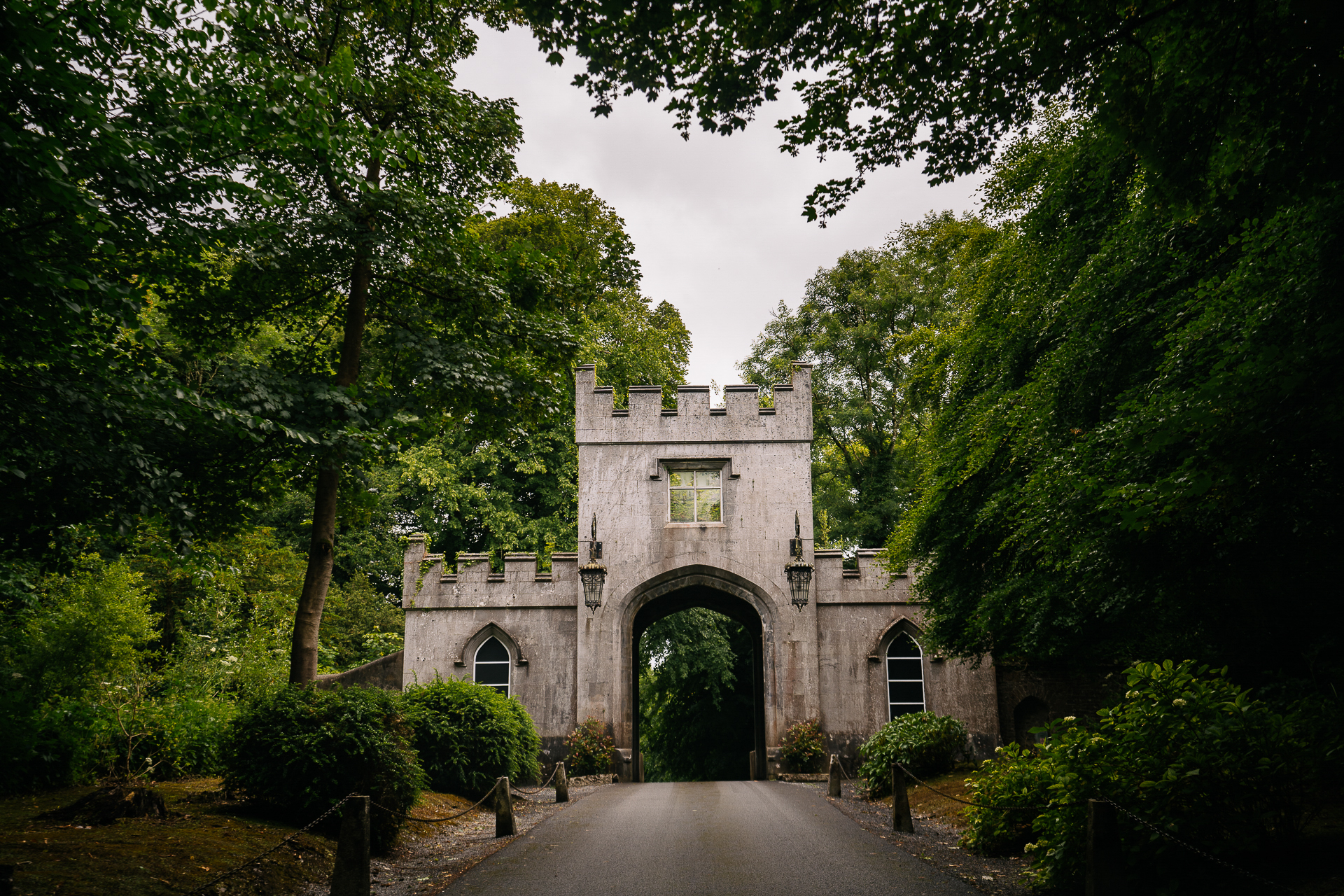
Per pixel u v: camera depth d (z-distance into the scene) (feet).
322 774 32.60
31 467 26.78
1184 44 21.83
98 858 24.26
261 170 31.12
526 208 93.45
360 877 23.67
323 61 41.98
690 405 77.36
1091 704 72.13
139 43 28.04
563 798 52.75
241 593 70.90
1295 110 20.53
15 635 41.06
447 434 93.81
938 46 22.85
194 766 44.24
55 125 22.86
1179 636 35.68
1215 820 23.29
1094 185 40.57
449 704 51.31
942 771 51.72
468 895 25.68
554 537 88.28
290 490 45.55
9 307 23.63
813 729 70.38
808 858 30.89
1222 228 30.83
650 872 28.66
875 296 106.63
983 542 46.55
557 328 46.85
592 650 73.00
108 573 43.86
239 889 24.67
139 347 33.50
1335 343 19.90
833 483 107.04
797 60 23.94
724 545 74.79
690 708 113.39
